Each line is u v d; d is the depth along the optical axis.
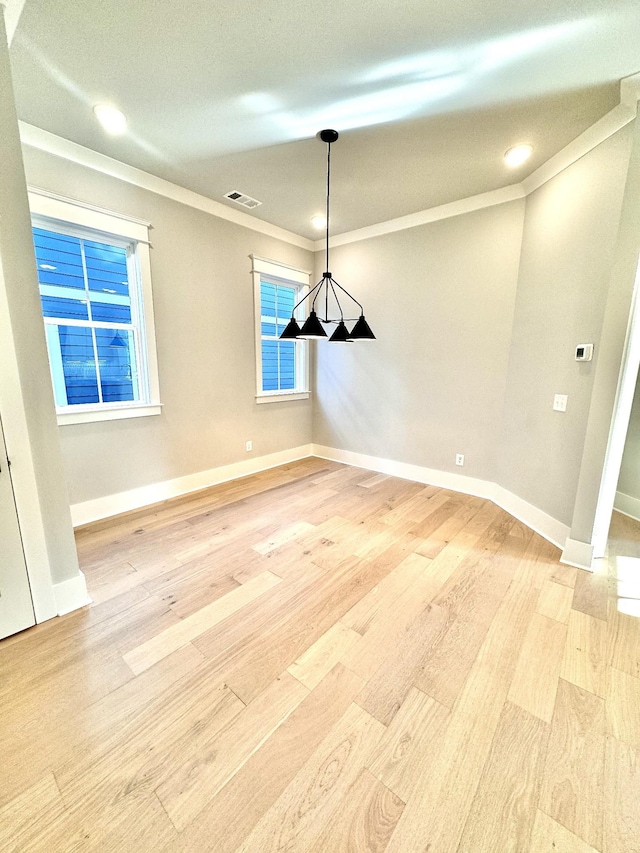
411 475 3.92
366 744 1.17
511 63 1.68
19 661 1.49
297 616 1.78
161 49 1.62
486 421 3.32
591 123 2.09
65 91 1.89
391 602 1.89
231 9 1.43
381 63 1.70
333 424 4.61
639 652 1.56
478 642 1.62
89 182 2.52
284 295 4.32
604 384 2.10
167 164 2.63
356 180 2.82
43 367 1.63
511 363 3.06
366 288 3.97
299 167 2.64
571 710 1.30
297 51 1.63
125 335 2.96
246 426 3.96
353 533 2.67
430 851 0.91
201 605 1.85
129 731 1.21
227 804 1.01
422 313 3.59
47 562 1.71
